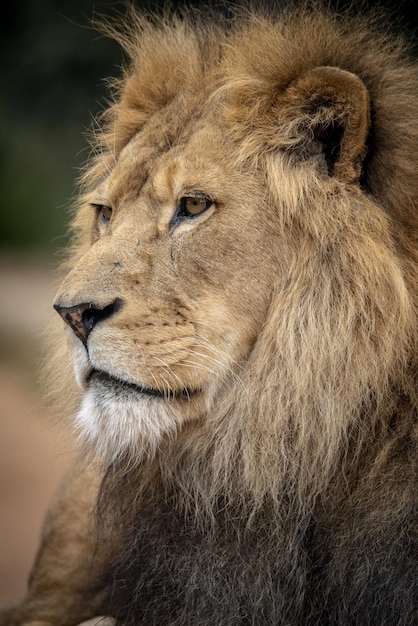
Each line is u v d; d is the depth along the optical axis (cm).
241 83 684
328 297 651
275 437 656
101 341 651
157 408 662
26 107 1917
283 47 704
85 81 1798
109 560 764
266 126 675
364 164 661
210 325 661
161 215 678
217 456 670
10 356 2639
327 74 653
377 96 674
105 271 662
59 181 2781
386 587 641
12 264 4419
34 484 1741
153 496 701
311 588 665
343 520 652
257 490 656
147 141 717
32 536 1476
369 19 761
